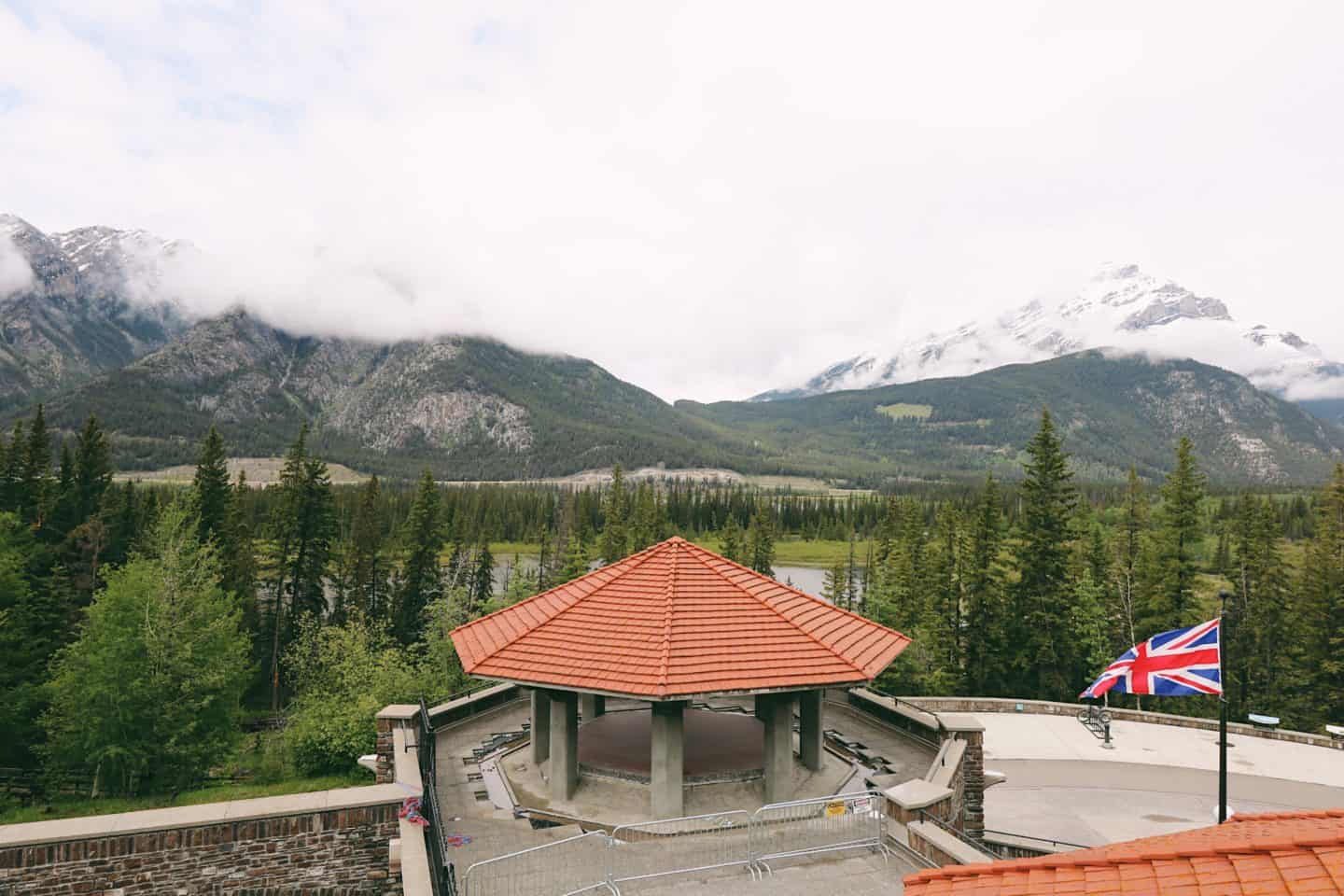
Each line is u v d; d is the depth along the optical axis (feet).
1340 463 141.69
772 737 47.73
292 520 174.60
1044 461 140.67
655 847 42.47
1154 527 156.76
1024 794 83.10
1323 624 135.23
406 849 37.93
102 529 152.76
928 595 160.56
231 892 40.34
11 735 109.29
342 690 132.57
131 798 101.50
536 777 51.34
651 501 304.09
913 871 40.16
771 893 37.83
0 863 37.35
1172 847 21.83
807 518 546.67
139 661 101.86
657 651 46.19
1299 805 80.02
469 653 51.16
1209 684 50.42
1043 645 135.23
